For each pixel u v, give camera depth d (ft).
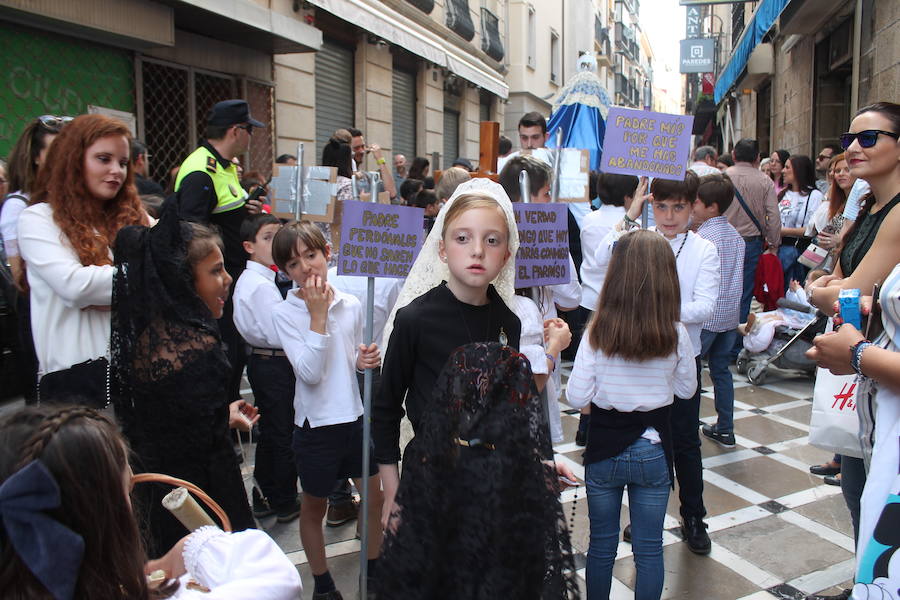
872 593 5.93
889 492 6.21
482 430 4.64
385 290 12.34
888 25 24.79
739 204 21.59
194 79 26.99
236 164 15.42
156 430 7.10
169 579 4.52
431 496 4.64
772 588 10.16
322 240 10.15
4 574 3.47
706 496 13.20
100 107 22.75
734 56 51.72
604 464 8.66
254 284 11.87
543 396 8.14
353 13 34.30
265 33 27.14
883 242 7.59
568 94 22.86
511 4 72.23
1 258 12.44
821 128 37.78
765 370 20.35
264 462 12.22
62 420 3.80
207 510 7.30
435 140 52.11
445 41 51.55
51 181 8.09
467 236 6.39
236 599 4.33
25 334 8.42
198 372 7.13
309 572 10.70
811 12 33.22
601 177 14.71
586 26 99.60
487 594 4.44
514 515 4.51
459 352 4.92
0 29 19.60
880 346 7.01
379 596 4.69
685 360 8.97
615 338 8.46
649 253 8.47
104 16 20.70
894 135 7.80
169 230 7.20
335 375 9.82
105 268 7.84
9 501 3.38
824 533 11.73
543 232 9.43
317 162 37.29
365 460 9.23
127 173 8.80
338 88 39.63
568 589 4.71
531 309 8.34
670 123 11.21
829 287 8.00
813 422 8.77
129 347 7.07
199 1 22.61
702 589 10.14
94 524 3.70
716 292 11.68
